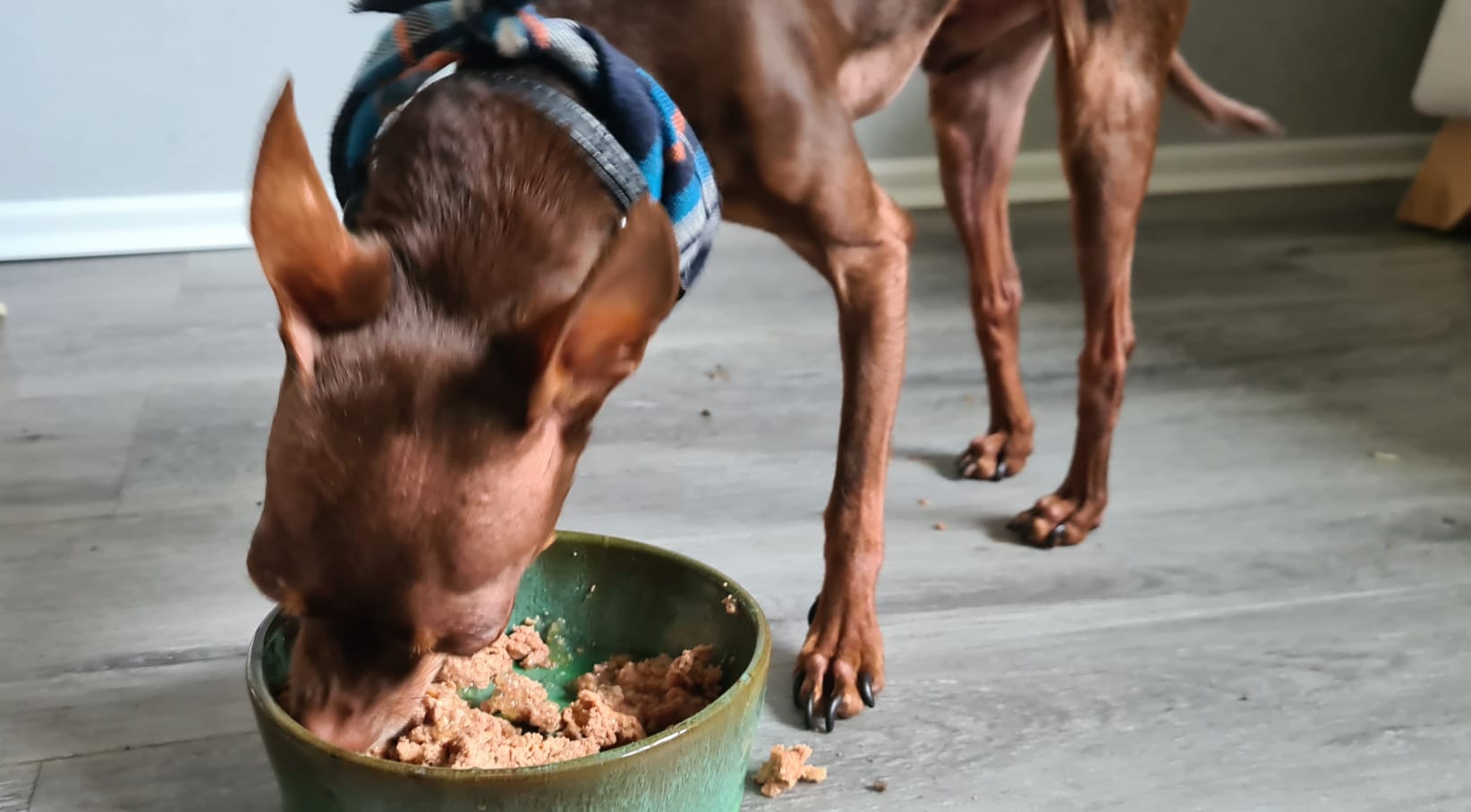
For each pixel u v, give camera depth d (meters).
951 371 2.28
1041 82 3.32
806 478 1.83
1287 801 1.16
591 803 0.90
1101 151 1.54
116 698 1.29
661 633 1.27
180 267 2.86
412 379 0.87
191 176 2.98
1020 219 3.28
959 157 1.77
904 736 1.25
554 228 0.95
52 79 2.82
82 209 2.92
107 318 2.51
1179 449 1.94
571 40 1.01
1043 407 2.13
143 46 2.85
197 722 1.25
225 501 1.74
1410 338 2.42
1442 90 3.02
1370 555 1.62
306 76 2.96
